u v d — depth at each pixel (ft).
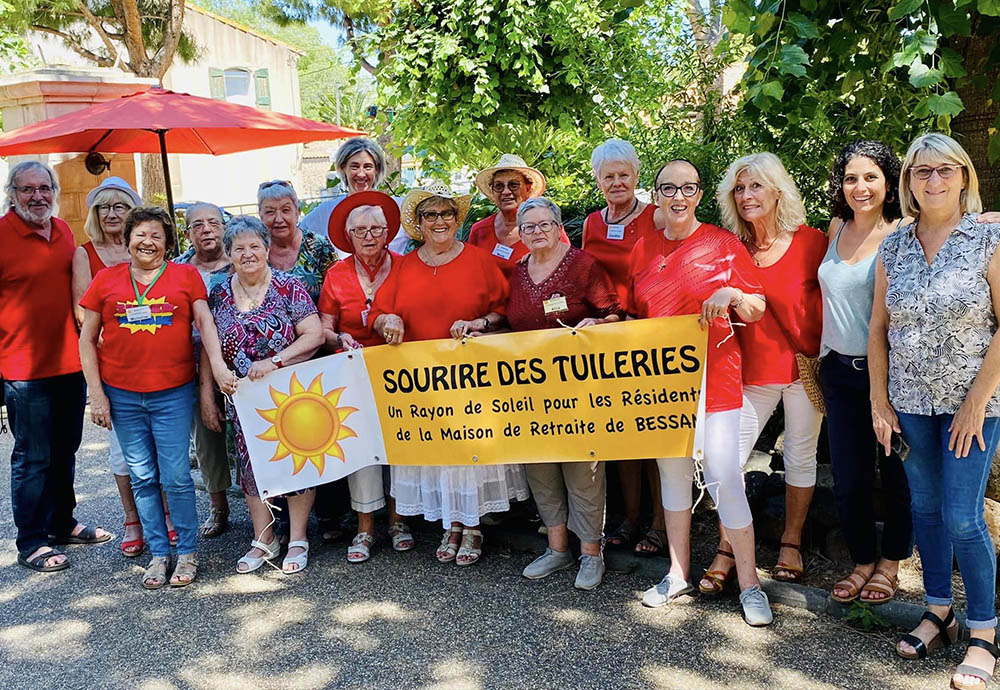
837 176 12.63
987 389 10.61
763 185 12.91
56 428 17.29
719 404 13.34
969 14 14.94
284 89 90.89
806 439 13.74
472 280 15.28
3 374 16.52
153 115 19.72
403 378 15.29
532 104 27.32
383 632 13.64
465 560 15.78
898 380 11.37
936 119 16.02
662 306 13.60
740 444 13.58
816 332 13.29
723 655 12.41
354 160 19.30
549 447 14.55
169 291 15.21
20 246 16.35
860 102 17.33
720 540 14.96
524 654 12.77
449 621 13.85
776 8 14.38
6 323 16.38
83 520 19.13
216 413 16.31
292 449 15.83
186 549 15.93
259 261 15.29
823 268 12.75
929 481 11.59
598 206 20.33
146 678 12.71
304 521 16.39
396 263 15.88
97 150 23.98
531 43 25.21
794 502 14.07
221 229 17.34
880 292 11.66
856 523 13.05
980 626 11.48
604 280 14.64
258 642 13.55
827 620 13.15
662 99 25.11
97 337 15.49
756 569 14.73
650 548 15.38
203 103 20.98
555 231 14.26
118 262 17.24
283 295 15.66
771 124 16.48
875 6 15.29
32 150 22.30
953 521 11.21
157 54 51.11
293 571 15.99
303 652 13.19
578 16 25.11
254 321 15.51
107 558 17.12
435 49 25.76
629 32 25.59
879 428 11.75
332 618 14.19
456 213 15.21
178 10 50.26
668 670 12.14
